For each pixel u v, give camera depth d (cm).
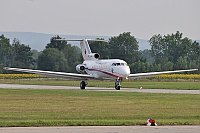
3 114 9300
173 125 7681
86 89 17875
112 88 18975
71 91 15925
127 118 8738
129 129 7094
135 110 10025
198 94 14500
